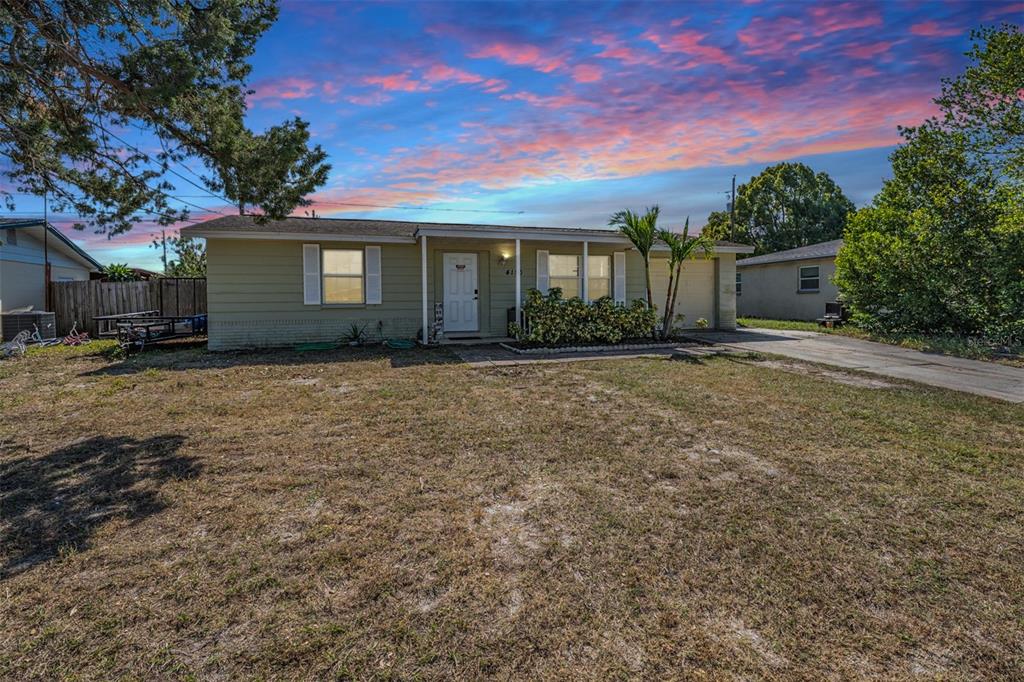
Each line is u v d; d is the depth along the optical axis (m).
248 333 10.80
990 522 2.87
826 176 31.83
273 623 2.03
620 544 2.63
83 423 4.88
